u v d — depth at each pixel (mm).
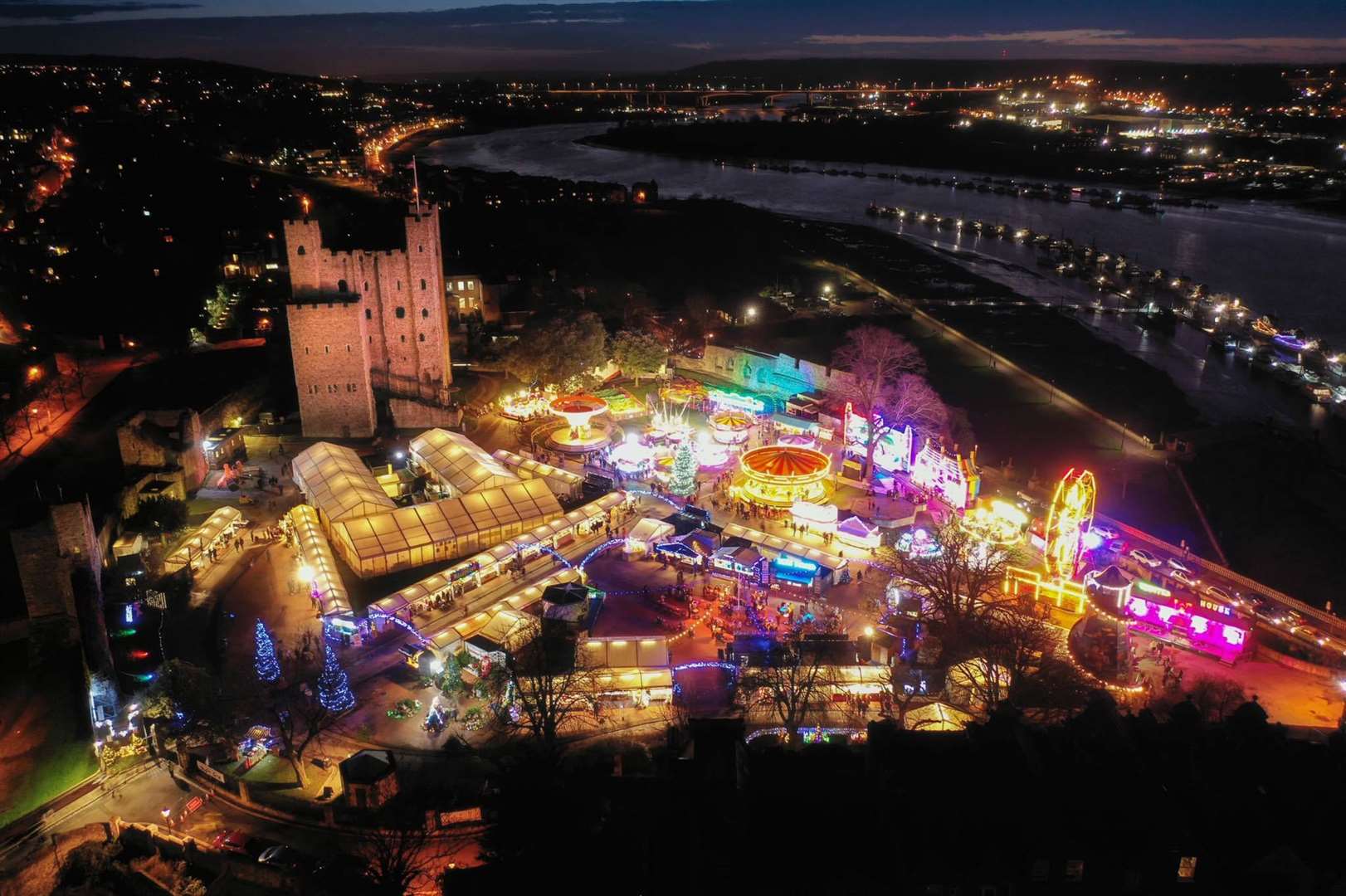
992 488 141500
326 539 119562
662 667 93875
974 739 65812
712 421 153250
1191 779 61969
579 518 125312
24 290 193125
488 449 154500
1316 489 159250
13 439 139125
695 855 56906
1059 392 197750
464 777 82312
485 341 194875
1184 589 112250
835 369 165250
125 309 199375
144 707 85875
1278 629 104875
